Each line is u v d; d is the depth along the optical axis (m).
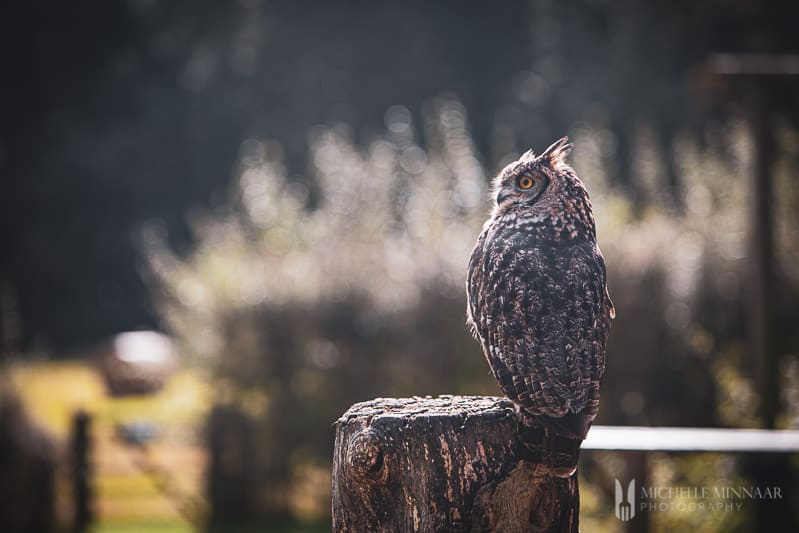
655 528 8.42
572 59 38.00
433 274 13.93
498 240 4.59
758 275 10.71
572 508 4.56
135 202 36.03
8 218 34.31
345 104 38.41
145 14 36.84
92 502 14.01
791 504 8.95
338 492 4.54
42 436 13.71
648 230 14.16
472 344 13.77
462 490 4.34
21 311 33.81
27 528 13.23
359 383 14.14
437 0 39.03
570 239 4.60
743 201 14.28
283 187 18.42
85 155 34.91
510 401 4.66
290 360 14.32
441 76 38.72
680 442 6.33
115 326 34.75
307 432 14.18
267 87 38.00
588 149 16.83
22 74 35.09
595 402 4.25
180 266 16.70
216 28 37.75
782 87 11.05
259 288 14.43
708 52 32.31
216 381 14.73
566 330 4.30
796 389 11.02
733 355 12.72
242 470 14.05
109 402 21.17
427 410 4.55
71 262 34.91
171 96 37.22
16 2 34.78
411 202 15.56
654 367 13.31
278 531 13.43
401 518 4.37
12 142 34.97
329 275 14.35
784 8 29.28
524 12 38.94
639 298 13.34
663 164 18.08
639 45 33.88
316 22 38.28
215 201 36.88
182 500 14.45
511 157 18.77
